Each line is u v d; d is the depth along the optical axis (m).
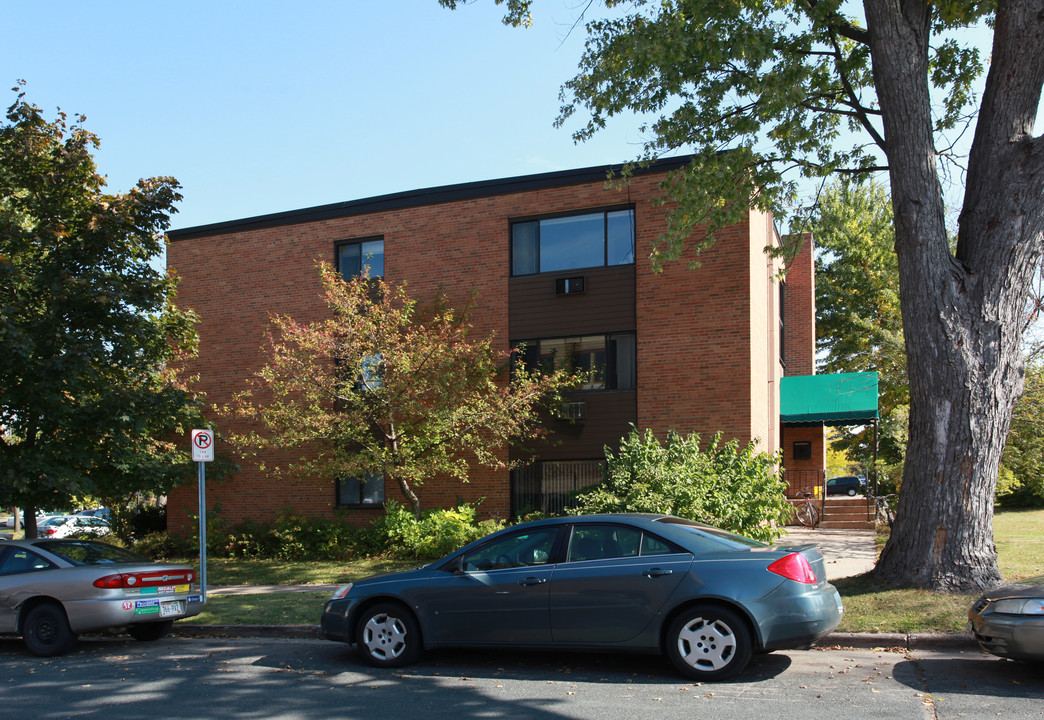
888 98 10.39
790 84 11.98
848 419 22.00
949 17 12.33
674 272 17.52
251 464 20.81
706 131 13.59
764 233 20.09
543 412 18.22
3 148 12.80
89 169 13.21
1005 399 9.82
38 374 12.12
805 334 26.55
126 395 12.88
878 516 20.98
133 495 17.33
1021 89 9.84
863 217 33.25
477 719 6.12
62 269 12.73
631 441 14.49
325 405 18.08
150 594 9.66
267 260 21.25
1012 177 9.83
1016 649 6.76
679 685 7.00
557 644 7.53
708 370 17.08
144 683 7.62
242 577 15.94
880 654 8.06
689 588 7.12
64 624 9.19
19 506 12.58
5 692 7.38
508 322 18.78
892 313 25.61
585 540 7.77
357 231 20.41
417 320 19.17
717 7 11.95
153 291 13.30
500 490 18.39
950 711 6.00
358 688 7.22
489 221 19.19
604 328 17.98
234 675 7.89
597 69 12.98
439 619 7.92
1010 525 21.25
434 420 16.62
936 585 9.49
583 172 18.36
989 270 9.91
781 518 15.26
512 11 13.02
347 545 17.89
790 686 6.86
